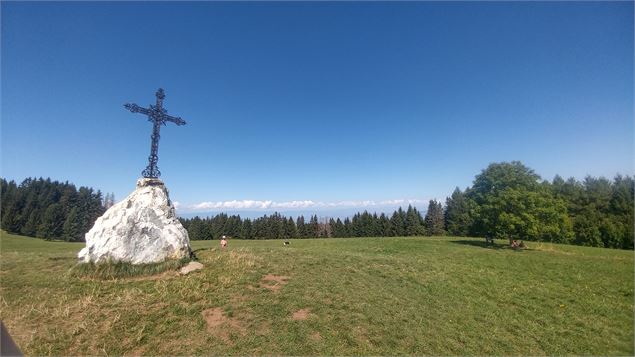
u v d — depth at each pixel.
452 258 28.77
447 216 96.69
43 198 91.56
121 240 14.64
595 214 63.69
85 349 8.63
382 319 11.35
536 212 39.88
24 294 11.57
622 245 56.78
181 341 9.34
